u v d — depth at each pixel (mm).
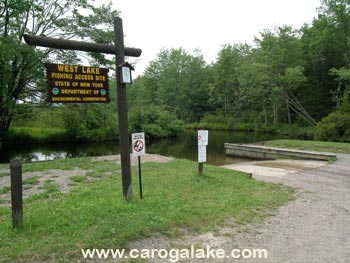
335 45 32844
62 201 5844
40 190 7188
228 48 53594
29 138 27719
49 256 3623
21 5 15047
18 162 4332
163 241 4242
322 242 4352
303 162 14125
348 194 7391
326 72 37188
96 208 5234
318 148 17750
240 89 50375
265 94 40594
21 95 18484
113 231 4293
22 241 3961
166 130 37531
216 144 27641
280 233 4680
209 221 5055
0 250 3707
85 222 4602
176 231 4543
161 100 55406
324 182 9023
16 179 4316
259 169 12094
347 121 21859
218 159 19578
